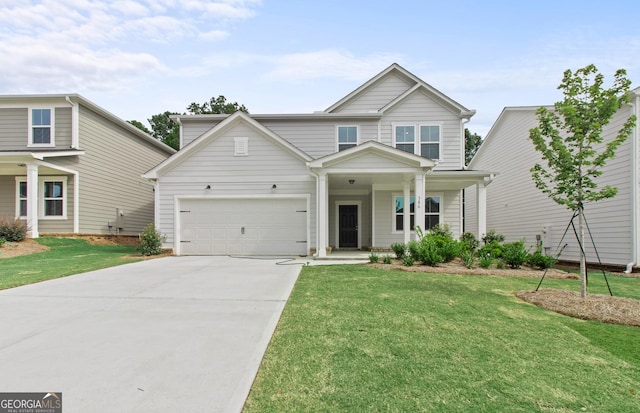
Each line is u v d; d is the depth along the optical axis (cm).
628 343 421
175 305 562
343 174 1219
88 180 1608
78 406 274
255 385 309
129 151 1928
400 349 388
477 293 659
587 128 612
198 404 278
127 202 1906
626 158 1080
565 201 629
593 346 411
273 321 481
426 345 401
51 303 571
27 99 1525
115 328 453
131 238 1886
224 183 1316
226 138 1322
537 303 597
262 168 1315
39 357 364
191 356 368
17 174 1550
